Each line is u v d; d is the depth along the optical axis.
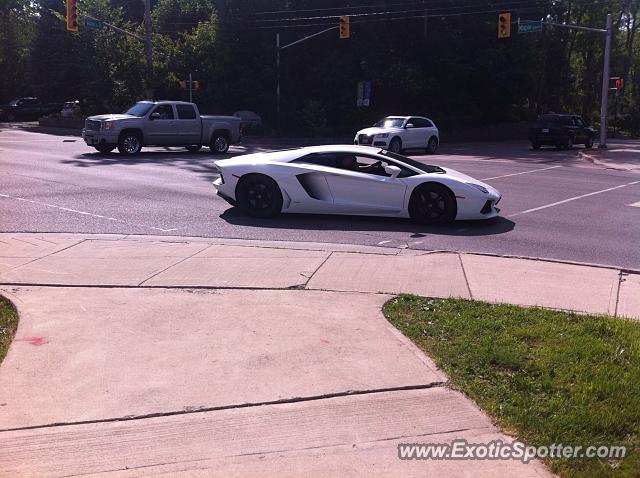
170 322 5.98
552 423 4.11
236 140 26.91
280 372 4.91
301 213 11.87
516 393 4.57
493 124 52.72
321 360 5.14
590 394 4.50
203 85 42.88
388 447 3.92
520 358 5.16
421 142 31.95
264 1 42.62
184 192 14.46
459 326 5.91
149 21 38.34
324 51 43.84
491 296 7.07
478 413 4.33
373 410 4.36
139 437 4.02
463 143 47.56
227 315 6.17
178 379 4.79
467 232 10.88
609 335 5.75
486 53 47.62
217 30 42.19
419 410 4.37
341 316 6.18
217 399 4.49
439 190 11.25
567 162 27.47
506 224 11.70
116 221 11.16
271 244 9.57
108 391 4.60
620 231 11.23
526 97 54.31
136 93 43.62
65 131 41.84
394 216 11.48
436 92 48.03
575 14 62.59
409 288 7.27
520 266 8.43
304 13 42.41
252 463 3.75
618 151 34.38
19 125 49.53
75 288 7.04
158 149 27.66
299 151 11.88
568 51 65.06
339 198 11.46
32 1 55.78
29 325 5.87
